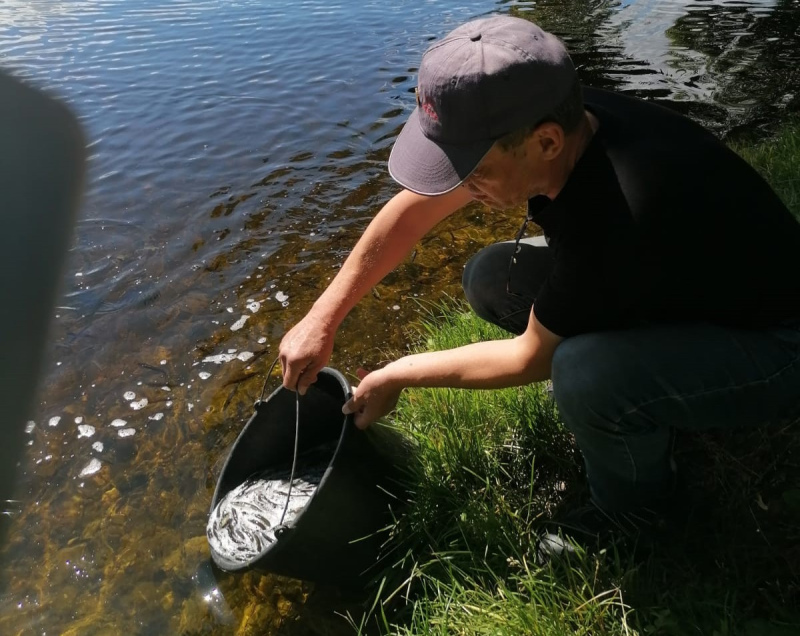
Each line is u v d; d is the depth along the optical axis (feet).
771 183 10.65
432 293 10.25
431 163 4.50
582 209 4.58
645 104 4.94
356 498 5.76
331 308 6.19
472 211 12.48
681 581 5.40
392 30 25.09
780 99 16.85
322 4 29.86
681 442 6.59
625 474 5.56
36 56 22.95
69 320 10.07
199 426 8.25
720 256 4.59
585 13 26.66
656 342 4.93
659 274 4.62
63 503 7.39
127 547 6.89
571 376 5.10
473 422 7.02
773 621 4.87
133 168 14.73
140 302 10.45
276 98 18.52
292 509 5.99
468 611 5.40
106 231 12.29
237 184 13.89
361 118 16.94
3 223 12.10
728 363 4.90
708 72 19.21
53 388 8.91
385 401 5.71
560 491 6.49
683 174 4.49
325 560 5.70
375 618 5.88
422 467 6.40
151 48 23.70
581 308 4.83
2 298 10.38
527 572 5.43
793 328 4.94
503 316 6.98
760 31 22.72
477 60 4.22
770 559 5.41
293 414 6.52
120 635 6.12
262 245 11.77
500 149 4.42
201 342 9.60
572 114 4.43
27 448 8.06
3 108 18.04
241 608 6.23
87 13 29.27
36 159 14.92
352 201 13.08
